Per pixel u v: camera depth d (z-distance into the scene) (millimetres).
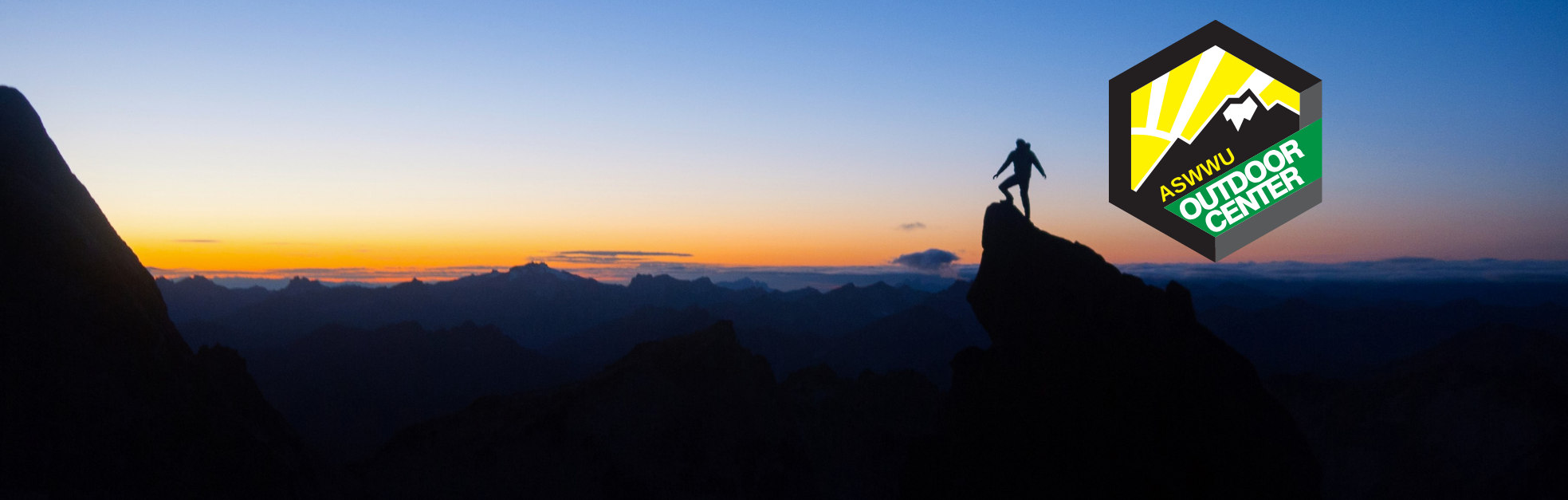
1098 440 26516
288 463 24234
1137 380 26516
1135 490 25578
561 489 34969
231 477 21422
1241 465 25078
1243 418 25766
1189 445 25438
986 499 29281
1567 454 52219
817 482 41281
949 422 33938
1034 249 28484
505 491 34281
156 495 19219
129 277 24281
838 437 46688
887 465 44281
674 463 37625
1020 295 28750
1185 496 24922
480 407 41750
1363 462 62312
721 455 38938
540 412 38875
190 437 21109
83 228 22766
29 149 23344
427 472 34812
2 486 16406
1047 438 27797
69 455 18047
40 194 21891
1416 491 57531
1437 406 63906
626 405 38969
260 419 27969
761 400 43094
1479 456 57406
